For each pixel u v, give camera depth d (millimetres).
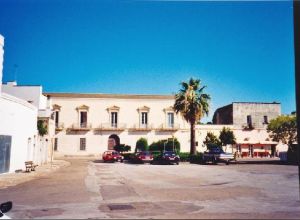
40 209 9766
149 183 16547
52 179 19266
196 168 28266
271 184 15984
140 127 59031
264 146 58406
